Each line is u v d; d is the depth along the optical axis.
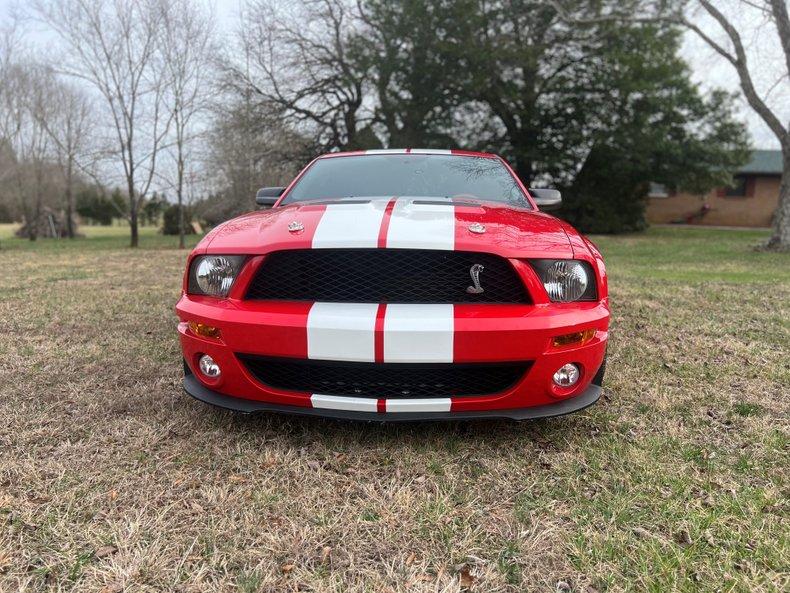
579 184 20.58
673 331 4.32
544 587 1.53
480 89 17.47
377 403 2.11
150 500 1.94
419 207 2.53
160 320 4.81
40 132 22.05
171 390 2.99
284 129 19.41
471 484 2.07
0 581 1.53
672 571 1.58
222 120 18.47
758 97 11.52
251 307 2.21
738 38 11.48
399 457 2.28
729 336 4.17
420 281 2.17
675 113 18.58
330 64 19.52
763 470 2.15
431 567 1.62
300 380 2.22
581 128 19.33
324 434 2.46
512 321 2.07
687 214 27.14
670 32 18.14
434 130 19.19
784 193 11.55
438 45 17.08
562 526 1.80
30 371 3.33
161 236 26.67
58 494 1.96
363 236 2.17
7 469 2.12
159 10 15.82
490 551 1.69
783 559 1.62
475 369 2.13
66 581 1.54
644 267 8.77
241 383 2.24
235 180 19.09
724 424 2.59
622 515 1.85
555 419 2.63
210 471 2.15
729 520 1.82
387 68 17.66
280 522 1.83
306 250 2.19
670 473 2.13
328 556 1.67
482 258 2.18
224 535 1.76
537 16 17.39
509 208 2.82
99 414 2.67
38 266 9.73
